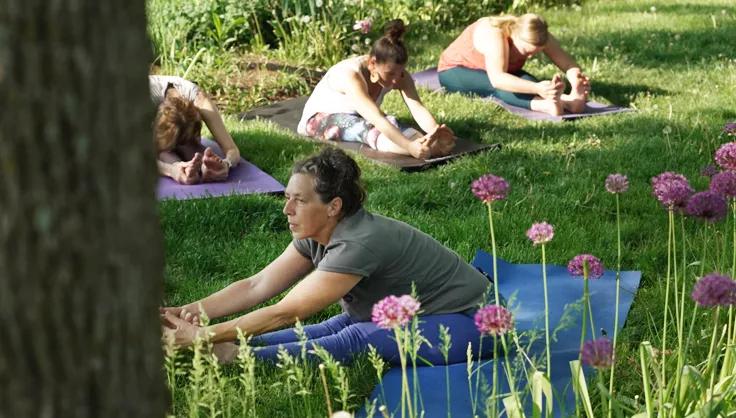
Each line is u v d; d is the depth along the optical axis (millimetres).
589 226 5848
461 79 8586
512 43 8453
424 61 9867
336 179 4059
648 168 6766
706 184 6430
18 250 1619
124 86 1646
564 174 6691
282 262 4387
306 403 3584
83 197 1635
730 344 3541
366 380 4074
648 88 8812
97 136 1628
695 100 8406
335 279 4062
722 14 11773
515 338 3383
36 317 1646
